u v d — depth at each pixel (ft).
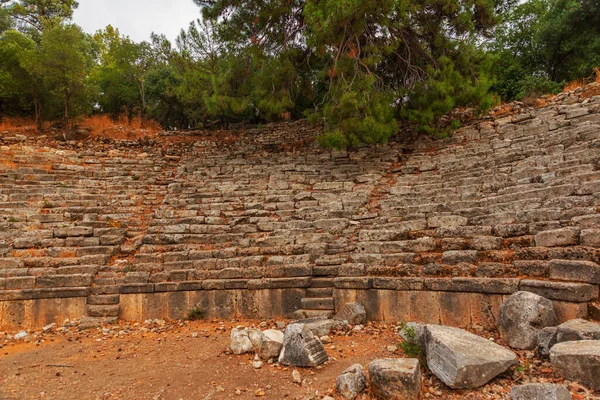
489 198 31.01
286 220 39.17
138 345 23.41
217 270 30.68
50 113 77.71
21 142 65.46
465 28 51.88
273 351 19.30
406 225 31.27
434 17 53.11
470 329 21.12
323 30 43.45
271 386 16.24
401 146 57.93
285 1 49.47
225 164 63.26
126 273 31.12
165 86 88.84
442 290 22.89
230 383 16.74
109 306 29.12
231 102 55.72
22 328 28.45
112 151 67.00
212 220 40.06
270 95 54.95
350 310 24.76
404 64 57.62
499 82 72.64
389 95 53.06
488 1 51.98
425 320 23.27
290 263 30.30
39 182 50.67
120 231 37.83
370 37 51.60
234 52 57.82
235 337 20.67
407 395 13.76
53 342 24.91
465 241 25.36
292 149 68.13
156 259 33.06
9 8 103.24
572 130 38.17
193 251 33.22
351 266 27.37
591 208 22.72
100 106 96.94
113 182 54.65
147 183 55.26
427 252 26.89
